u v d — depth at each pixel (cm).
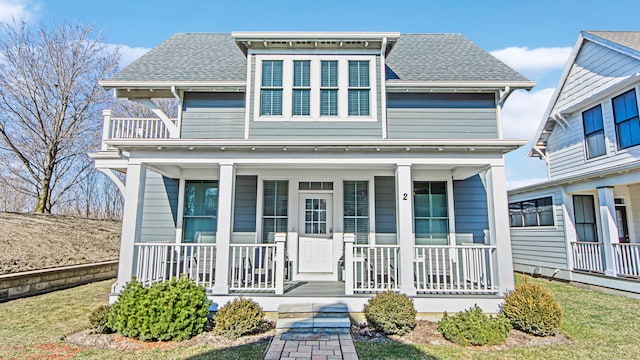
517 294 598
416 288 676
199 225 856
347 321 567
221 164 680
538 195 1233
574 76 1196
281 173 845
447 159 678
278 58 796
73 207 2314
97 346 506
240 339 535
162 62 905
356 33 767
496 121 830
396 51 1005
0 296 779
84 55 1748
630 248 895
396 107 835
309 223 838
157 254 679
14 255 969
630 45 976
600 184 970
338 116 773
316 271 815
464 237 838
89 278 1067
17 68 1584
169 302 535
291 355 461
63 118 1683
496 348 507
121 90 837
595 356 482
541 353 491
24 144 1600
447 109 838
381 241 830
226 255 648
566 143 1230
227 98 850
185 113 842
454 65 898
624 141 984
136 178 673
